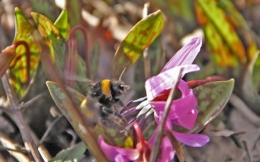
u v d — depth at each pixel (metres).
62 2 0.59
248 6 0.61
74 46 0.51
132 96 0.55
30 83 0.54
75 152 0.49
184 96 0.44
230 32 0.54
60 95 0.46
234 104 0.55
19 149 0.52
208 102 0.47
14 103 0.51
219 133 0.53
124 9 0.64
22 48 0.53
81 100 0.47
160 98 0.44
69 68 0.50
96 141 0.45
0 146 0.51
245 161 0.53
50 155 0.53
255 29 0.60
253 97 0.55
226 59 0.55
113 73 0.51
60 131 0.55
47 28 0.50
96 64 0.56
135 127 0.44
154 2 0.57
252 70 0.54
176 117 0.44
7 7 0.64
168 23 0.58
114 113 0.47
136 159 0.44
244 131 0.53
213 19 0.54
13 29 0.62
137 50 0.50
